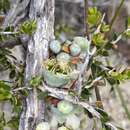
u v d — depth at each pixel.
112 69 0.53
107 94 1.05
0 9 0.62
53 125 0.51
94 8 0.54
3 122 0.58
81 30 1.12
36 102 0.52
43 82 0.51
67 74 0.50
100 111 0.52
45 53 0.52
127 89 1.22
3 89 0.51
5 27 0.56
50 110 0.52
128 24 0.54
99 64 0.54
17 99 0.53
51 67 0.50
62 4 1.10
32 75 0.52
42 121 0.52
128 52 1.36
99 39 0.53
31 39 0.52
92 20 0.54
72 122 0.51
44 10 0.52
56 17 1.11
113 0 1.02
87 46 0.51
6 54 0.56
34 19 0.52
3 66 0.57
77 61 0.51
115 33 0.54
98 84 0.55
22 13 0.55
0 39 0.54
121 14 1.19
